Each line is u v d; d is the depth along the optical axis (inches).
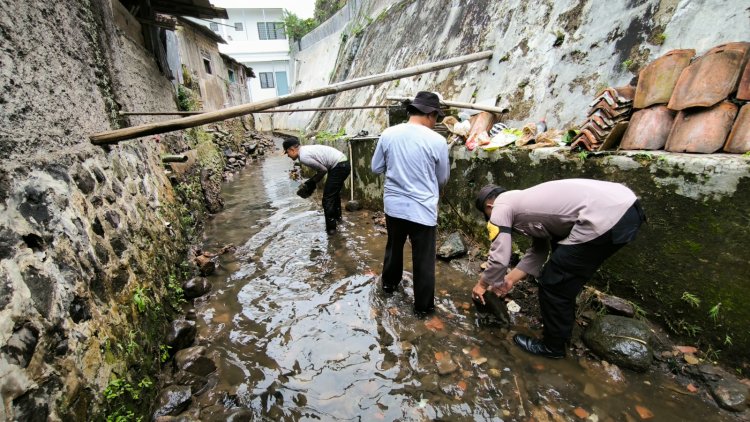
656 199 85.0
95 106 101.0
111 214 90.4
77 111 87.2
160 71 219.9
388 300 119.6
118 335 72.4
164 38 241.1
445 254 142.6
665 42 113.5
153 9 212.8
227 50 1015.0
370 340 100.4
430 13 294.7
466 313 110.4
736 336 76.2
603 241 76.3
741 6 97.7
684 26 110.0
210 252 165.6
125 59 147.5
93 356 61.5
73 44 90.7
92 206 81.0
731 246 73.8
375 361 92.3
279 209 237.0
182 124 94.3
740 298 74.2
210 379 87.5
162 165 177.0
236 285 134.3
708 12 105.0
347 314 113.3
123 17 159.2
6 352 44.6
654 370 83.4
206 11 228.4
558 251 82.9
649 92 95.8
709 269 78.1
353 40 490.9
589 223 77.0
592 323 94.2
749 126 76.1
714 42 100.8
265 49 1036.5
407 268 142.1
